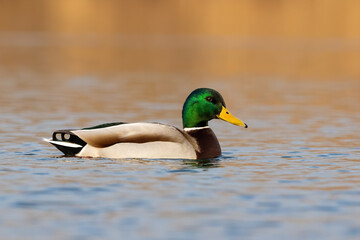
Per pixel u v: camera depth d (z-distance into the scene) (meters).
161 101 23.31
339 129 17.27
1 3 75.75
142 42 59.00
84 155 12.20
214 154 12.77
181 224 8.09
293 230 7.91
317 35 63.53
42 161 11.95
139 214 8.52
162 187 9.99
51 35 64.62
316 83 30.89
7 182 10.20
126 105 22.09
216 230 7.88
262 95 25.80
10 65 38.31
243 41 61.75
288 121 18.83
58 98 23.84
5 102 22.48
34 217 8.34
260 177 10.85
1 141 14.58
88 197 9.34
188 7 69.19
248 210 8.74
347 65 41.19
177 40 61.81
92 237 7.60
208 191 9.78
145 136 12.18
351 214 8.59
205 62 42.25
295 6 64.88
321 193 9.75
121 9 72.25
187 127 12.95
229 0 66.56
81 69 36.69
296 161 12.45
